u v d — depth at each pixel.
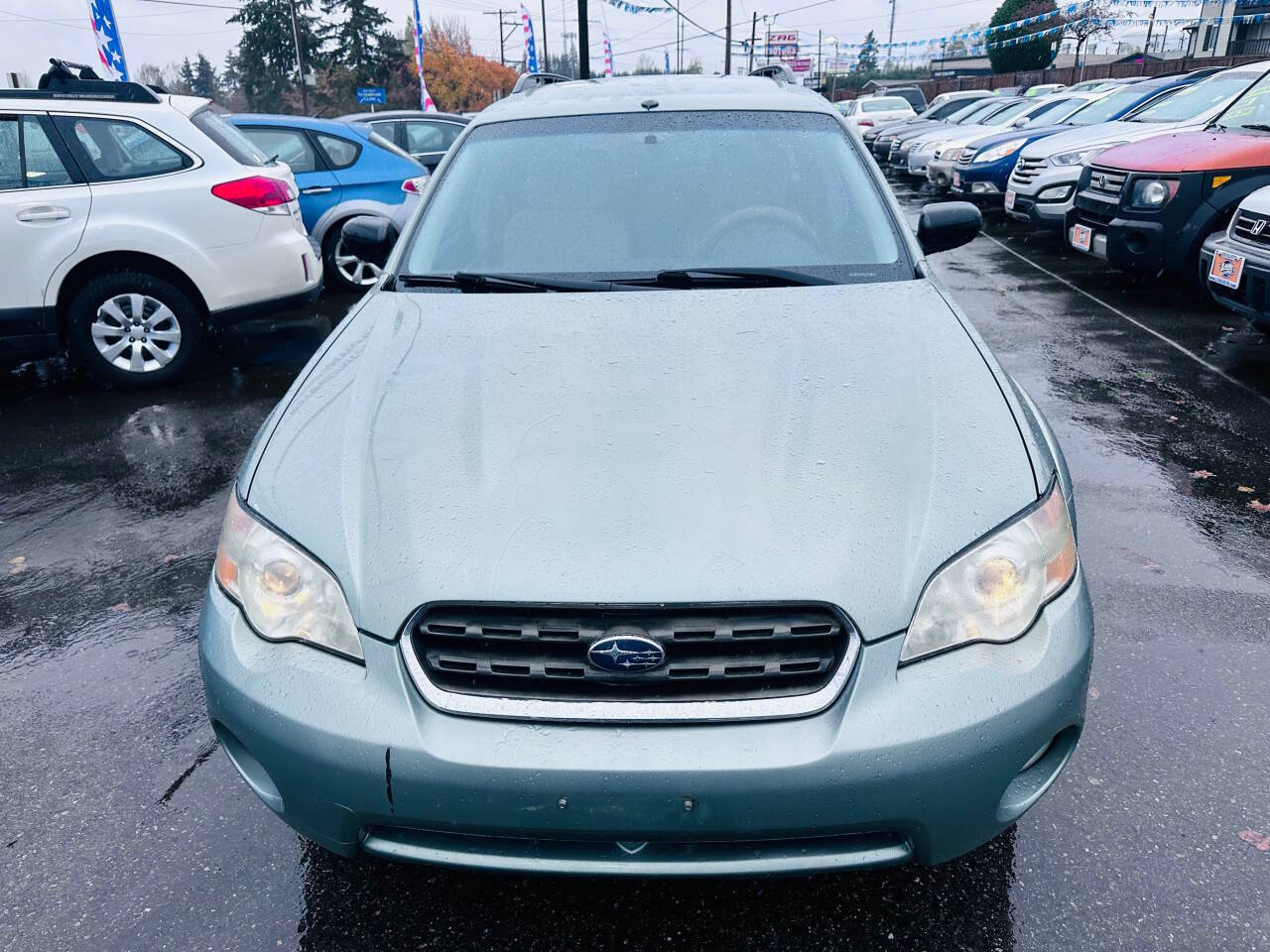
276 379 5.83
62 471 4.43
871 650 1.61
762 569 1.62
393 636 1.65
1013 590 1.69
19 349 5.38
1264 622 2.94
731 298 2.45
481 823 1.60
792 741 1.56
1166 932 1.87
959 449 1.85
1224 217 6.89
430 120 10.38
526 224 2.82
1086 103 13.12
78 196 5.26
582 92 3.41
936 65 82.69
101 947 1.91
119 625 3.13
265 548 1.79
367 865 2.11
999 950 1.85
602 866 1.62
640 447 1.87
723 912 1.96
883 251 2.69
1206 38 37.09
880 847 1.65
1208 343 6.09
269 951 1.90
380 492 1.82
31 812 2.29
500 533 1.71
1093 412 4.85
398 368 2.20
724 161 2.95
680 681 1.60
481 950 1.89
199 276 5.48
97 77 6.03
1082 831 2.13
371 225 3.25
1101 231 7.66
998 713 1.61
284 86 67.25
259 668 1.72
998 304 7.37
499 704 1.61
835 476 1.78
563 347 2.24
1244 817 2.15
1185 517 3.67
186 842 2.19
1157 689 2.62
